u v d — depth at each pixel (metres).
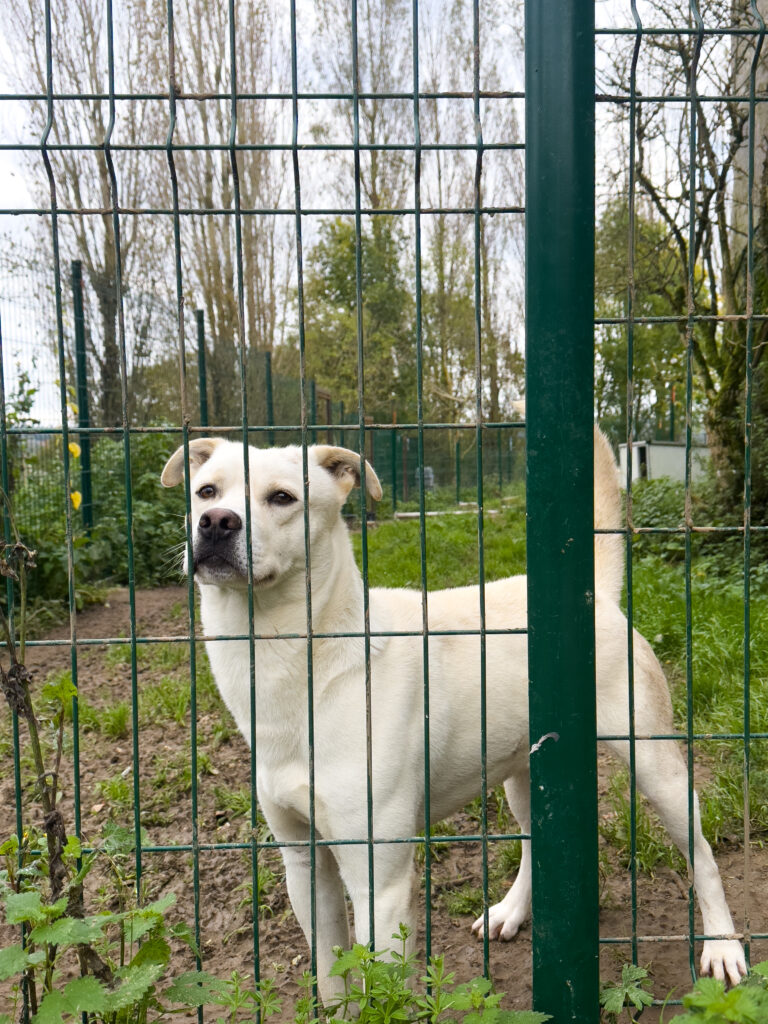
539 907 1.67
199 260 20.42
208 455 2.67
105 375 9.41
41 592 7.37
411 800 2.16
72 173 15.57
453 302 26.83
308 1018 1.68
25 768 4.07
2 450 1.60
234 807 3.61
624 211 10.73
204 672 5.48
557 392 1.60
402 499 21.69
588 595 1.62
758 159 8.32
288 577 2.24
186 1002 1.56
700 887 2.55
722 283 9.59
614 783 3.57
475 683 2.45
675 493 9.43
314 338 28.11
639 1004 1.65
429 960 1.66
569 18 1.56
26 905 1.44
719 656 4.88
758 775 3.47
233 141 1.53
